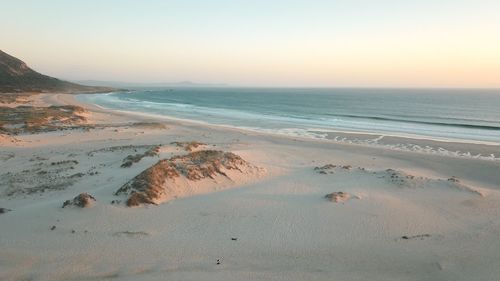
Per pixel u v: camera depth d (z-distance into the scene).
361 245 13.25
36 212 14.63
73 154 27.17
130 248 12.16
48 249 11.80
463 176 26.53
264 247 12.80
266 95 199.50
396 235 14.22
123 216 14.58
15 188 18.31
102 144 33.09
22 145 31.14
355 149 35.75
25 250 11.67
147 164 22.09
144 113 73.88
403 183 20.95
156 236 13.16
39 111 56.31
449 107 101.94
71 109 61.50
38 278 10.20
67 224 13.62
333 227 14.72
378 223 15.23
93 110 73.69
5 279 10.05
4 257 11.18
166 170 18.45
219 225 14.43
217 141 38.16
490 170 28.08
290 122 59.88
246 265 11.49
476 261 12.32
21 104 77.06
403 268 11.70
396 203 17.67
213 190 18.98
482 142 40.72
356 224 15.07
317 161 28.95
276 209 16.38
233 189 19.36
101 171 21.11
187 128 48.41
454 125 56.00
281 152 31.44
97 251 11.84
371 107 100.31
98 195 16.50
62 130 40.09
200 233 13.66
